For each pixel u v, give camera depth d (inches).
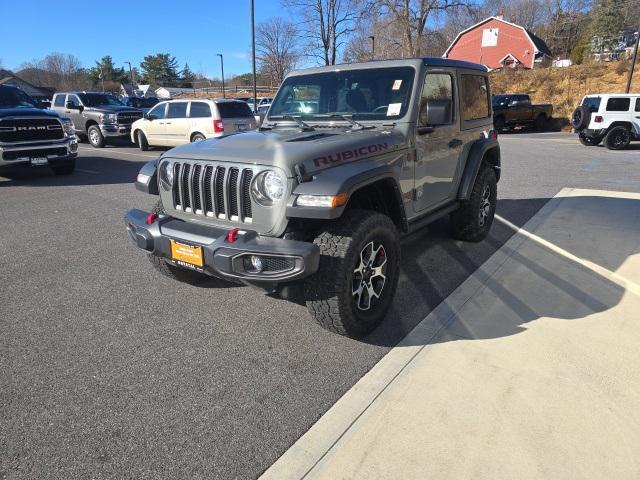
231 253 111.7
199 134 539.5
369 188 134.0
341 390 108.5
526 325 136.6
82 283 171.6
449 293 159.8
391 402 103.6
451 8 1460.4
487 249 204.1
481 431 94.0
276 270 110.4
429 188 166.1
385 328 136.8
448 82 171.9
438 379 111.4
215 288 166.6
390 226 130.6
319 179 113.7
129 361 121.1
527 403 102.0
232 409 102.4
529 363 117.2
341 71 164.2
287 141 127.7
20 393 108.0
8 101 401.4
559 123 1018.1
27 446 91.9
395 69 155.3
